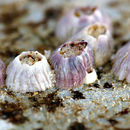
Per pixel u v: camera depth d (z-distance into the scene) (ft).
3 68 0.47
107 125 0.45
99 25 0.50
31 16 0.60
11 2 0.62
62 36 0.53
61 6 0.61
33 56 0.47
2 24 0.58
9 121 0.45
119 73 0.49
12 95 0.47
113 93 0.47
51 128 0.44
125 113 0.46
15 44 0.54
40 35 0.56
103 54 0.50
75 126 0.45
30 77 0.46
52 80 0.47
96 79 0.48
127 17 0.59
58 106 0.46
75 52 0.47
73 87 0.47
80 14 0.53
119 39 0.55
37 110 0.46
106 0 0.62
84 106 0.46
